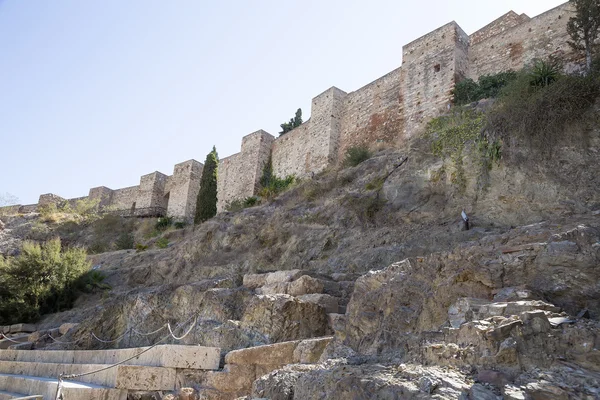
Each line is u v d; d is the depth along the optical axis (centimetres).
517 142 1377
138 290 1856
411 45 2714
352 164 2466
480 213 1398
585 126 1254
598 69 1466
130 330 1437
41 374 1230
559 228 789
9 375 1251
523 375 463
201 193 3816
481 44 2477
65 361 1254
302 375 662
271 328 981
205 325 1159
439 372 507
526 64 2205
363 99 3034
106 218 4622
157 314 1426
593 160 1212
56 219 4781
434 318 714
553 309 575
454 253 811
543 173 1291
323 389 588
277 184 3228
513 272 712
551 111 1302
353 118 3058
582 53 1959
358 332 812
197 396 838
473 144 1527
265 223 2283
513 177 1359
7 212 5800
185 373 891
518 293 646
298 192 2430
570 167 1245
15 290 2366
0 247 4125
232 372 847
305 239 1898
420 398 457
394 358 661
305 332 979
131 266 2941
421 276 809
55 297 2469
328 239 1795
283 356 863
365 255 1486
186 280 2259
